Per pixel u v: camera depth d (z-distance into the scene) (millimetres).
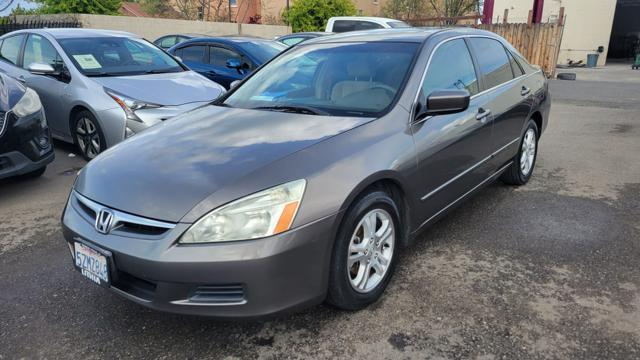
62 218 2646
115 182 2457
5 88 4637
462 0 21125
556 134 7254
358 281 2619
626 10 30125
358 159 2520
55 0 18781
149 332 2564
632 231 3703
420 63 3186
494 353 2328
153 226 2213
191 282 2145
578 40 24891
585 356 2295
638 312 2639
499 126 3949
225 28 19953
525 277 3029
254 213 2176
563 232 3701
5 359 2373
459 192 3494
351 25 11766
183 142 2758
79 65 5766
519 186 4824
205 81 6062
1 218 4145
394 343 2418
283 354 2365
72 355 2395
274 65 3854
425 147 2957
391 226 2795
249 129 2842
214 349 2418
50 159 4875
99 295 2924
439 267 3178
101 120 5242
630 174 5172
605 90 12562
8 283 3078
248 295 2180
